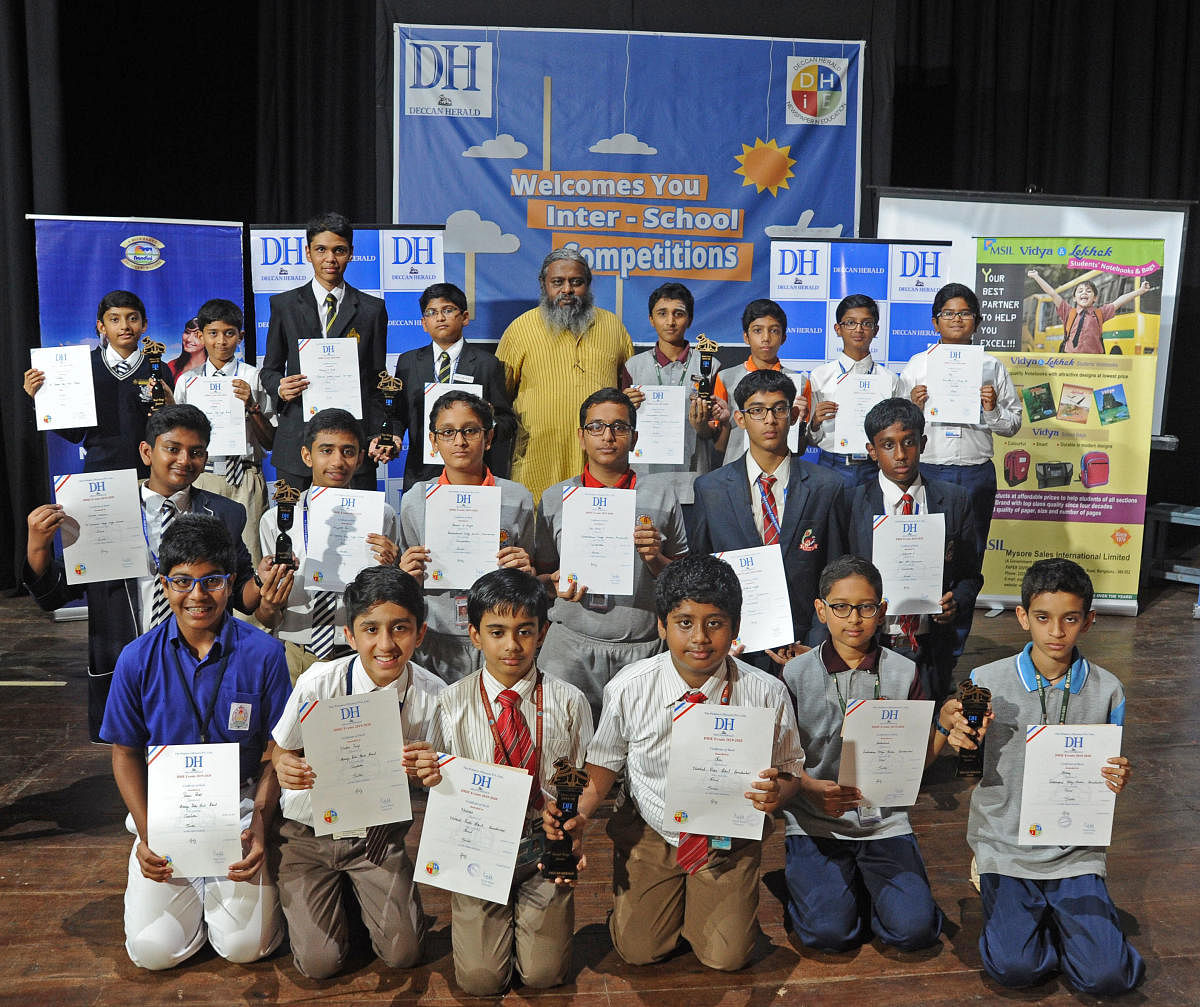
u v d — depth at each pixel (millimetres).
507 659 2479
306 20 6027
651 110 5465
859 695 2811
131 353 4320
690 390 4371
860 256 5086
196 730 2621
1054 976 2625
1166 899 2979
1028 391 5512
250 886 2605
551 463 4414
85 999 2477
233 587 3193
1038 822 2602
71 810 3393
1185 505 6426
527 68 5391
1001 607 5656
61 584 3270
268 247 5070
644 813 2635
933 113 6555
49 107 5434
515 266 5527
